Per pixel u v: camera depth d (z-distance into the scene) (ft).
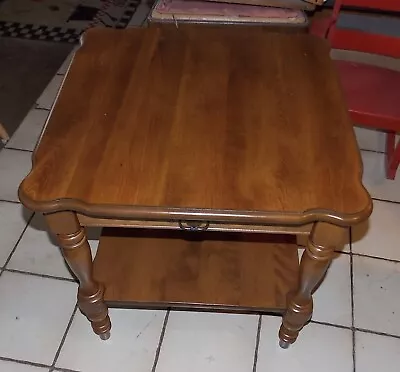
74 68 4.46
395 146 6.49
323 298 5.17
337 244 3.58
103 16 9.22
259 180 3.51
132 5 9.46
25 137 6.81
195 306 4.46
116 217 3.42
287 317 4.36
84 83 4.31
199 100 4.16
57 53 8.39
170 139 3.81
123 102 4.13
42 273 5.36
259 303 4.43
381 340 4.88
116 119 3.97
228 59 4.59
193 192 3.43
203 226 3.54
